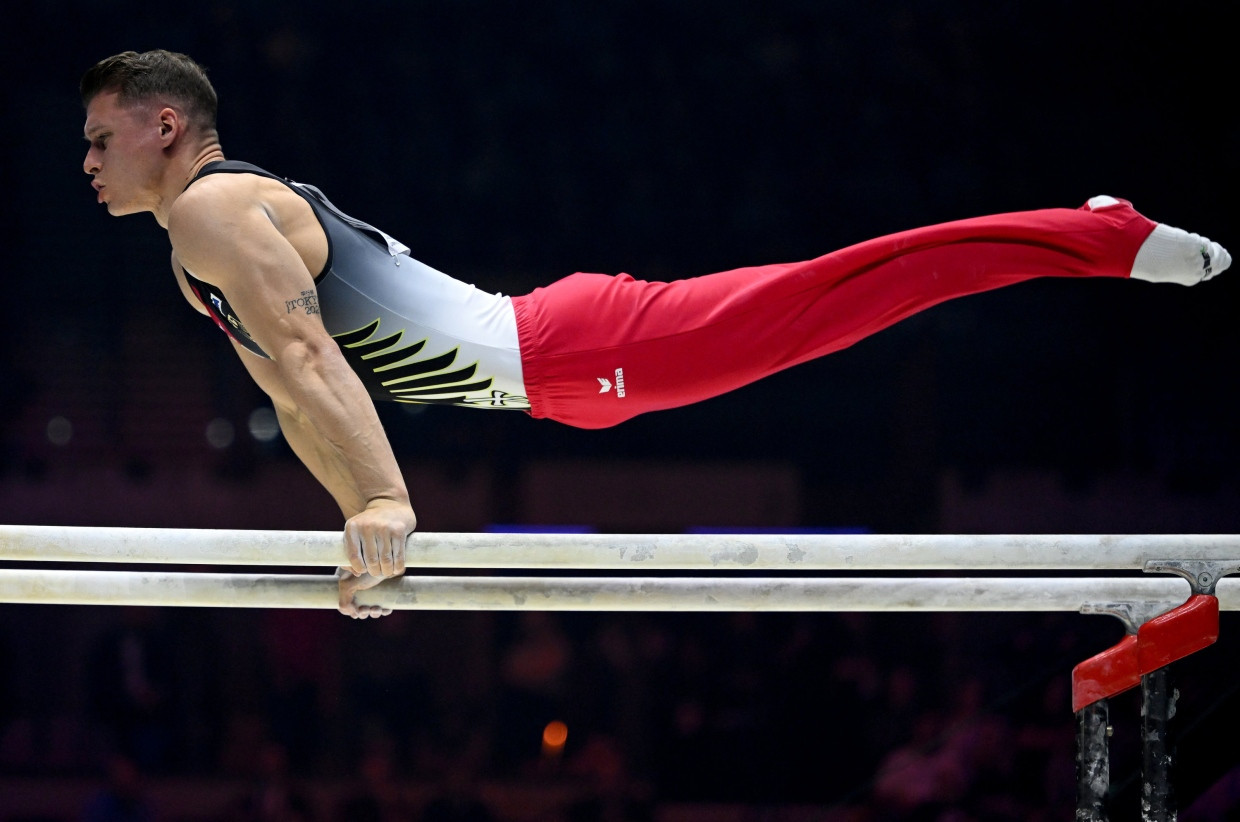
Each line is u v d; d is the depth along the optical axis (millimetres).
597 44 19953
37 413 18922
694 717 15359
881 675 15352
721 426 17750
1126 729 8992
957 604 5906
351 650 15766
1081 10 18844
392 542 5258
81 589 5773
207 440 18719
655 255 19078
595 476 17391
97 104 6008
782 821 14922
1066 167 18688
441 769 15234
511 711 15508
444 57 19969
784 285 6012
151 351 19562
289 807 15086
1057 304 18016
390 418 17578
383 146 19531
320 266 5938
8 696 15883
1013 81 18953
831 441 17641
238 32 19938
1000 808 10742
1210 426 17578
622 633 15773
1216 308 17922
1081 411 17719
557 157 19562
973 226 5918
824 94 19469
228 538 5324
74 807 15359
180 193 6059
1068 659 10375
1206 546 5703
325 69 19891
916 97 19219
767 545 5559
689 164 19500
